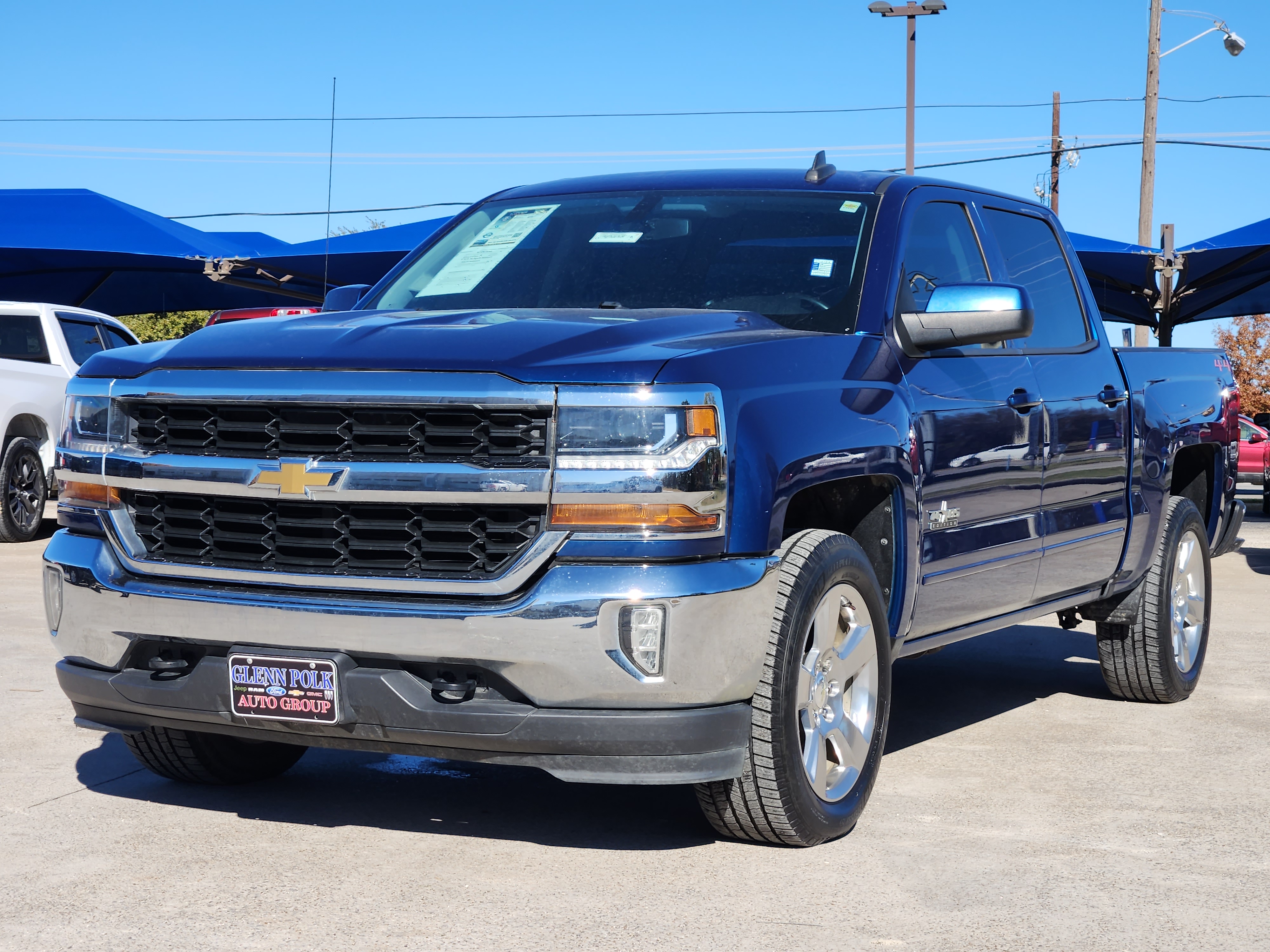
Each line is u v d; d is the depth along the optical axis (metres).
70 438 4.01
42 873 3.66
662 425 3.43
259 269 20.77
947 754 5.17
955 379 4.59
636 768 3.48
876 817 4.29
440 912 3.39
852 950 3.18
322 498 3.57
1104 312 26.58
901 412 4.20
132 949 3.14
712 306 4.46
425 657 3.47
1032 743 5.38
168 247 19.55
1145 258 21.02
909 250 4.71
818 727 3.94
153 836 4.00
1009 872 3.76
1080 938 3.28
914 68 29.95
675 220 4.86
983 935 3.29
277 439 3.65
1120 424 5.69
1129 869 3.81
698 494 3.44
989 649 7.69
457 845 3.94
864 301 4.42
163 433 3.82
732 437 3.53
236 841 3.96
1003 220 5.50
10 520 12.16
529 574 3.43
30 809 4.26
